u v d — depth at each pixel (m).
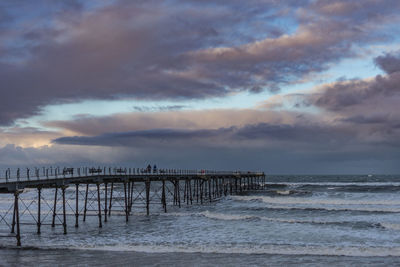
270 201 71.38
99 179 45.72
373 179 192.62
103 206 69.12
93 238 37.06
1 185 30.86
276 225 43.50
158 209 62.72
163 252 31.14
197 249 32.16
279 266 27.27
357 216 50.16
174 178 63.31
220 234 38.75
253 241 35.19
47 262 28.00
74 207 67.75
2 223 47.81
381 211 54.03
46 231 41.44
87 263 27.75
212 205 67.19
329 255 30.20
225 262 28.25
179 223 45.88
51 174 39.38
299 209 57.28
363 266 27.25
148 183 55.06
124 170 51.28
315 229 41.03
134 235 38.62
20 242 33.69
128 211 54.12
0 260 28.58
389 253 30.48
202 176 71.69
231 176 90.69
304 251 31.38
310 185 120.81
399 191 90.25
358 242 34.59
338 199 73.62
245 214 54.66
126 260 28.66
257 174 110.31
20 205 72.88
